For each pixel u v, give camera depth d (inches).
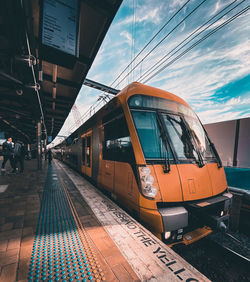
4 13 104.3
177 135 120.6
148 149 107.6
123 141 126.0
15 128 711.1
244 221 146.2
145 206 93.8
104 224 99.3
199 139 132.3
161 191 95.7
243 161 203.6
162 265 63.3
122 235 86.0
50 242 79.4
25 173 328.2
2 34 156.4
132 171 109.3
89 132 249.4
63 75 270.5
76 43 129.0
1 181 240.1
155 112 122.9
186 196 100.3
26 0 127.1
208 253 111.0
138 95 125.3
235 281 89.4
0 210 124.7
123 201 122.2
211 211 114.1
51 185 216.1
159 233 89.4
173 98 138.5
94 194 169.8
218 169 126.7
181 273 59.1
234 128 219.8
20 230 92.2
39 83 214.2
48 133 1017.5
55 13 118.0
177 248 113.0
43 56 126.4
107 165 161.3
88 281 55.5
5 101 364.2
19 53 141.3
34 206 133.8
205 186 109.7
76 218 109.1
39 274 58.3
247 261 99.8
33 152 925.8
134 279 56.3
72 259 66.6
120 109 133.4
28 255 69.1
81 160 311.0
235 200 152.9
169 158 107.9
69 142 494.6
